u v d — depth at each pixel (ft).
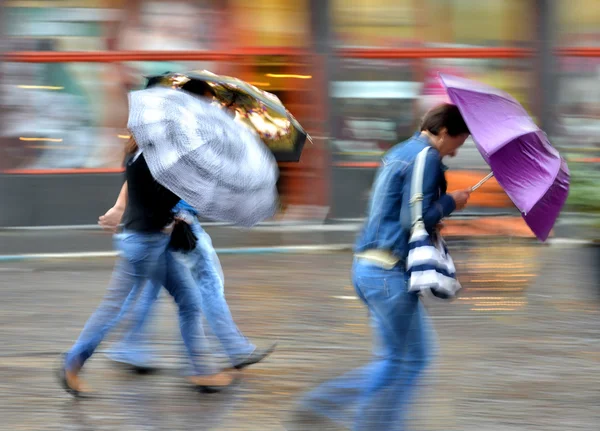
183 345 23.85
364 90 46.80
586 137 47.52
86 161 46.03
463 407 21.83
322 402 18.81
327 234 44.57
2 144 45.11
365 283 18.07
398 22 46.65
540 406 21.95
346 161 47.03
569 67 47.60
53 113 45.50
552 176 17.31
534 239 42.88
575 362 25.36
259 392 22.81
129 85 45.75
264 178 20.95
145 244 21.62
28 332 28.04
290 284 35.01
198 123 20.76
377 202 18.13
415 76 46.91
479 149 17.10
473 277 35.65
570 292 33.40
